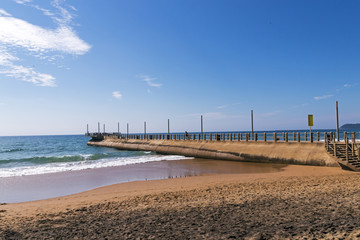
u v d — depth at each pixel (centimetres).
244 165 2727
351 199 924
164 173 2288
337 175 1633
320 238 577
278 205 917
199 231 695
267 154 2788
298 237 595
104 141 8000
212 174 2158
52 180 2012
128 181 1939
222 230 690
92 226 808
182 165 2825
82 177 2134
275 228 674
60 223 865
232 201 1031
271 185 1384
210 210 909
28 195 1552
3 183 1902
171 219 830
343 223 668
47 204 1230
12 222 898
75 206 1136
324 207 844
